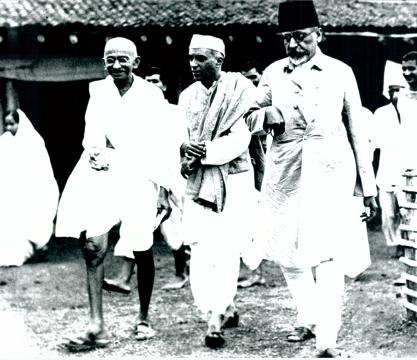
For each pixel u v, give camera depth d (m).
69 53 12.00
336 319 5.03
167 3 12.76
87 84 13.39
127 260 7.16
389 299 7.01
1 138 9.30
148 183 5.66
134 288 7.71
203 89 5.75
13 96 11.83
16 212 9.22
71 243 11.09
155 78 8.17
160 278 8.35
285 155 5.49
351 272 5.32
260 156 6.16
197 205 5.71
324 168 5.15
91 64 12.07
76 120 13.42
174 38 12.50
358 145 5.31
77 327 6.19
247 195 5.77
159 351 5.40
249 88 5.67
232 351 5.39
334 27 13.12
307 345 5.53
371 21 13.28
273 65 5.59
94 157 5.47
